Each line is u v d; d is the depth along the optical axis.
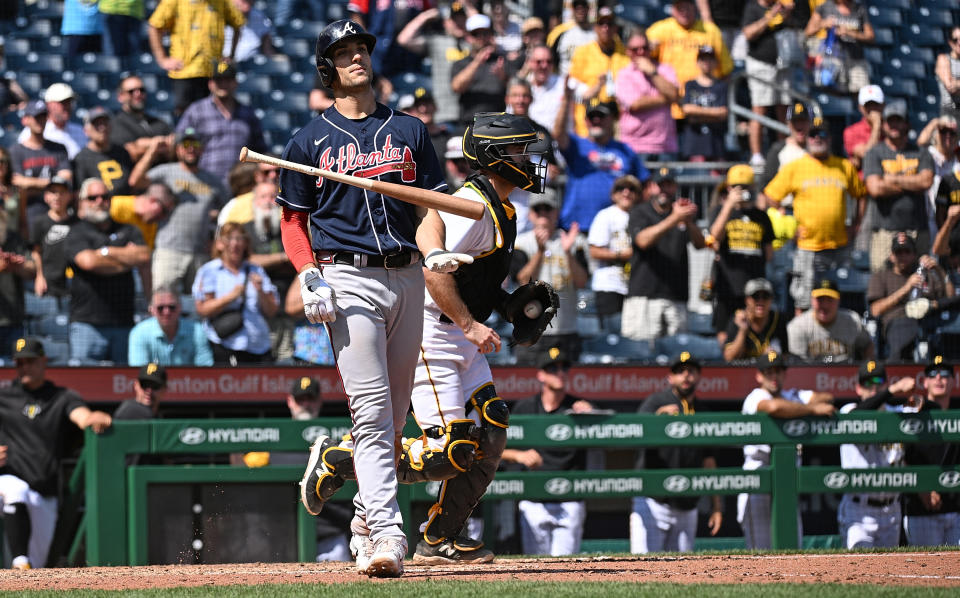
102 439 25.47
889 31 47.75
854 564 18.03
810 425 28.03
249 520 26.28
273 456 29.55
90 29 44.56
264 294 33.16
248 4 45.75
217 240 33.12
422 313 15.45
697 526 33.84
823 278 37.69
